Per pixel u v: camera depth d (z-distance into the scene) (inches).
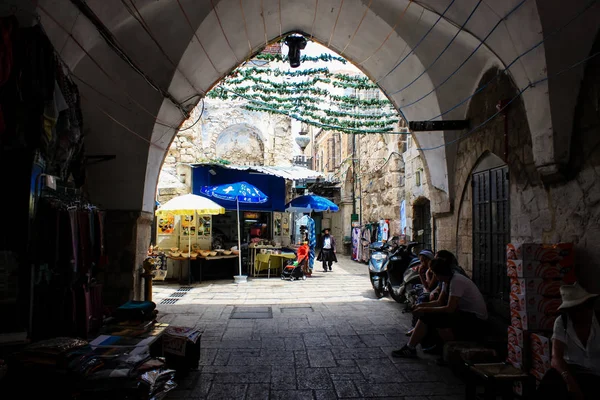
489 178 224.4
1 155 131.7
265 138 644.7
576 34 142.6
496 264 216.4
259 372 172.7
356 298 350.9
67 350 120.8
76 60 173.8
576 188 149.9
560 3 140.1
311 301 336.5
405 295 295.9
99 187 244.2
